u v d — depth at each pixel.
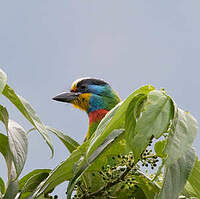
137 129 3.69
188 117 3.72
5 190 5.22
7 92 4.60
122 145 4.83
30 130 5.38
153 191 5.27
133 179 5.15
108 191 4.96
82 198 5.07
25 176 5.67
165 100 3.78
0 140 5.00
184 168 3.84
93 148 4.11
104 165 4.97
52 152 4.59
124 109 4.06
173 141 3.57
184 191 4.80
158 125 3.68
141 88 4.09
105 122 4.11
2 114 4.62
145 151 4.54
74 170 4.46
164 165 3.58
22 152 4.43
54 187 4.91
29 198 4.79
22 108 4.62
